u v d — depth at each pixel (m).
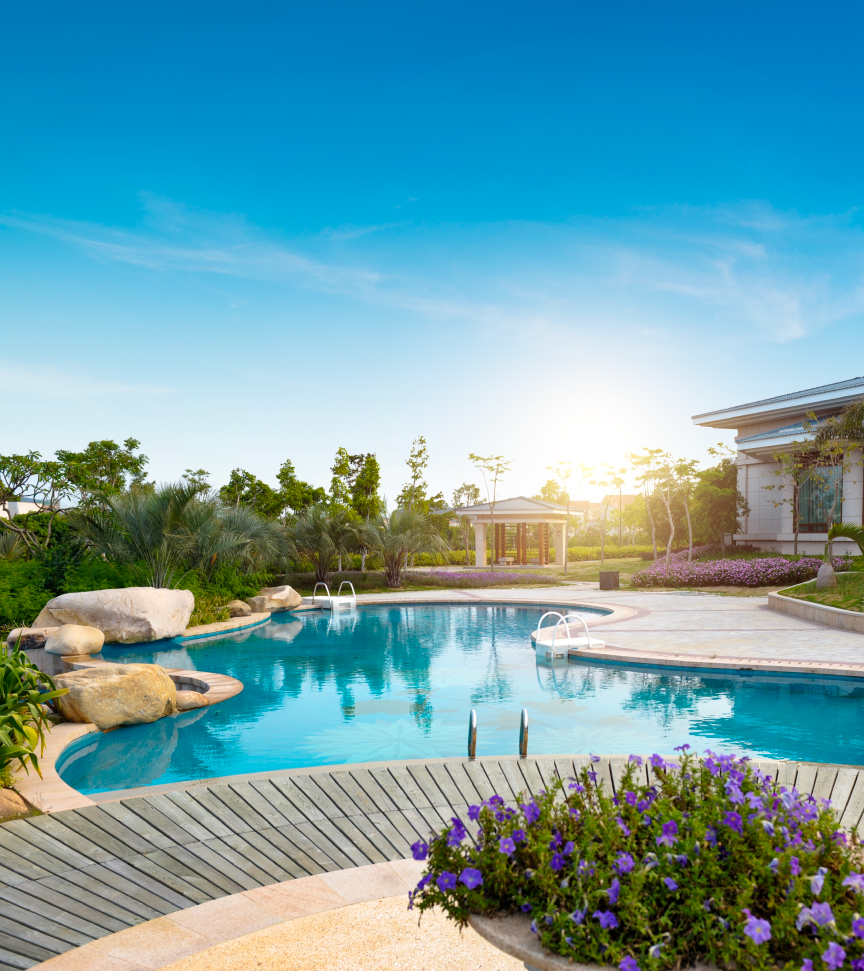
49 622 13.52
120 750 7.55
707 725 8.26
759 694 9.71
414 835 4.69
